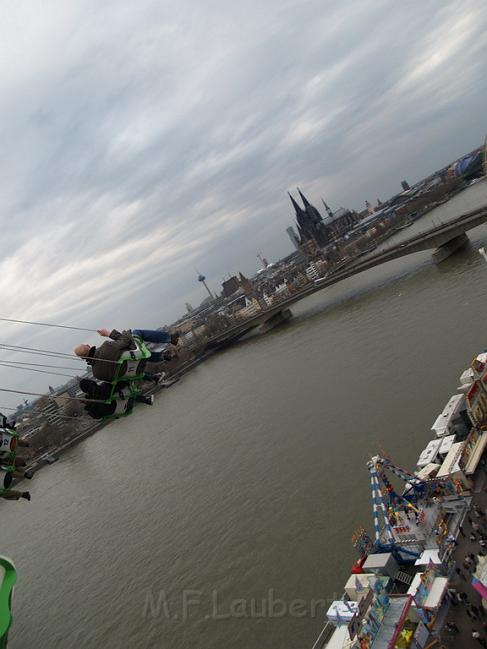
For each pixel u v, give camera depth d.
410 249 171.50
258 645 42.75
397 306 136.00
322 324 174.50
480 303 97.94
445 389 70.12
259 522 60.53
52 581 74.88
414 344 95.12
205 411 136.38
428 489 45.75
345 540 49.47
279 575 49.66
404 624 33.72
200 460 95.25
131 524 81.50
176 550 64.44
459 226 154.75
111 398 16.77
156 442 129.75
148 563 65.00
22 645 61.12
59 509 113.31
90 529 89.19
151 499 88.38
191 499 78.50
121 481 109.88
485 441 47.75
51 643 58.44
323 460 67.62
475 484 44.69
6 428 17.53
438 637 32.81
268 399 112.44
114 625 55.31
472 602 34.12
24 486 157.25
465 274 129.62
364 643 32.91
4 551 101.75
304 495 61.34
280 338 197.88
